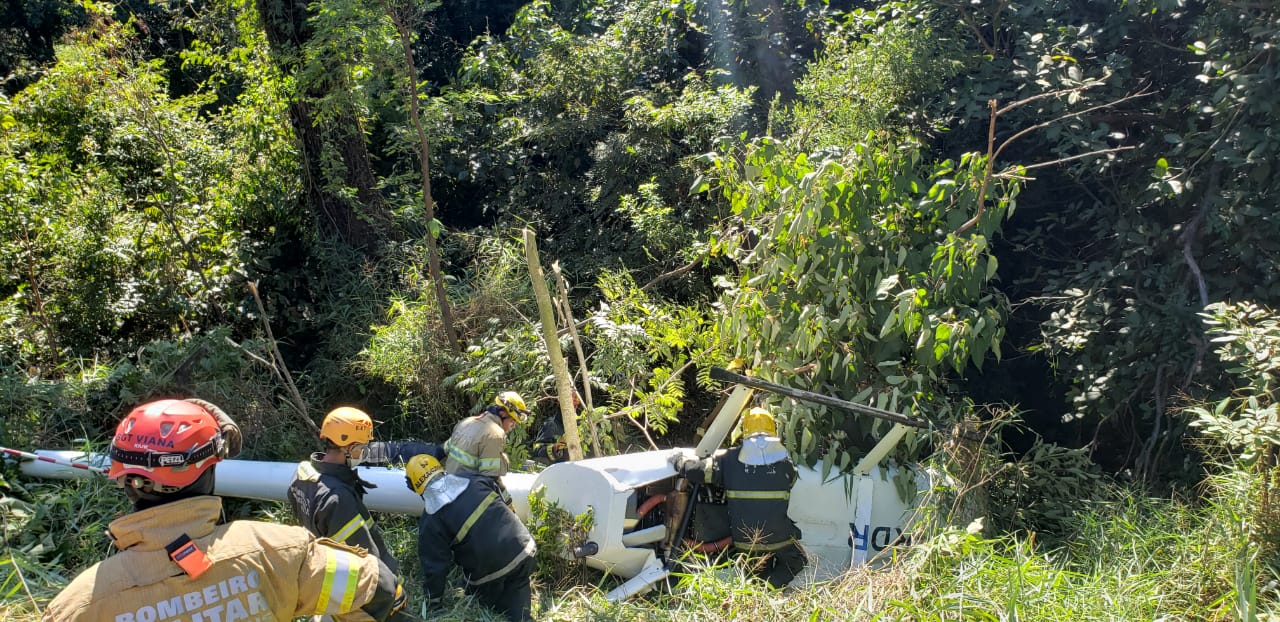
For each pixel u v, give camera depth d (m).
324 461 3.59
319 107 7.09
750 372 5.07
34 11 12.13
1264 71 5.01
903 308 4.64
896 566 3.67
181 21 10.01
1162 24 6.23
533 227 7.68
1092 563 4.33
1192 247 5.39
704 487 4.45
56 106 7.51
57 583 3.79
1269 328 4.04
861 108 6.39
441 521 3.77
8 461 4.49
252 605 1.91
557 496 4.29
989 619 3.28
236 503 4.89
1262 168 5.03
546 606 4.04
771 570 4.26
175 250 6.88
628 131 7.59
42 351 6.05
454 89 8.60
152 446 1.85
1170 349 5.21
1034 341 6.22
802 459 4.64
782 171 5.23
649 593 4.22
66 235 6.57
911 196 5.38
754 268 5.74
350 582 2.03
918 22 6.76
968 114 6.17
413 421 6.24
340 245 7.48
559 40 8.09
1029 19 6.48
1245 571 3.33
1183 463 5.25
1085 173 6.21
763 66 8.07
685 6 8.26
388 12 6.11
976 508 4.63
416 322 6.15
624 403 5.84
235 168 8.00
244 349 5.63
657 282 6.82
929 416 4.79
